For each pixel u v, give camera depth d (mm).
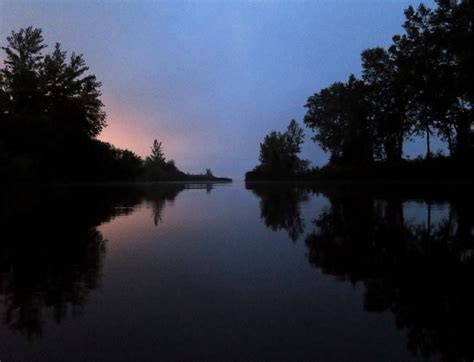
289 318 3174
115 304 3498
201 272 4641
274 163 71188
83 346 2678
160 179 79875
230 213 11484
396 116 37312
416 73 31812
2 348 2664
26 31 40500
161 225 8820
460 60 26047
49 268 4832
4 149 30906
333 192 23594
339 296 3738
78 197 19344
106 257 5441
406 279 4293
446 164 32406
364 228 8047
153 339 2773
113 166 54438
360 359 2504
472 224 8359
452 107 31141
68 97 43281
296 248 6066
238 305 3473
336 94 50250
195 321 3111
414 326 3008
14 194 20969
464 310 3324
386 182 39125
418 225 8305
